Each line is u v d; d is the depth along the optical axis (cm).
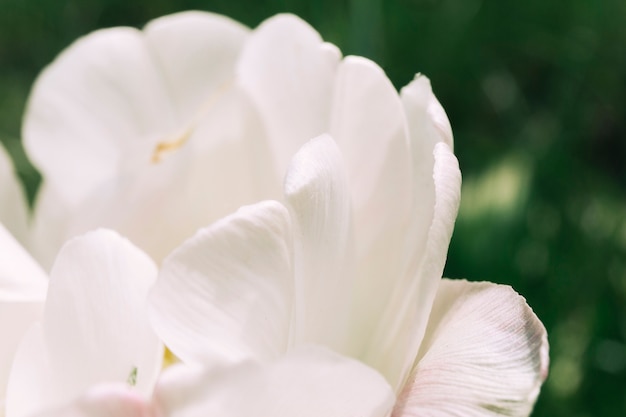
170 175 36
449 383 27
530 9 63
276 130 34
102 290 27
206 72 39
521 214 45
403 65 63
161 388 24
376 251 30
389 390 25
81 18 69
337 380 25
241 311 26
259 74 34
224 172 36
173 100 39
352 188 30
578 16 62
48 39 68
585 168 57
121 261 27
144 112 39
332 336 29
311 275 28
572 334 46
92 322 27
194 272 26
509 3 63
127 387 24
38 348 27
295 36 33
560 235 51
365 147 30
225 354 26
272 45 33
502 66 63
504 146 58
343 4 61
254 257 26
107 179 37
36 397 27
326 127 32
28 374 27
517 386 26
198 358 25
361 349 30
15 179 38
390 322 29
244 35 39
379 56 55
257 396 24
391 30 63
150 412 24
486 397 26
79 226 37
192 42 39
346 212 28
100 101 38
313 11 62
